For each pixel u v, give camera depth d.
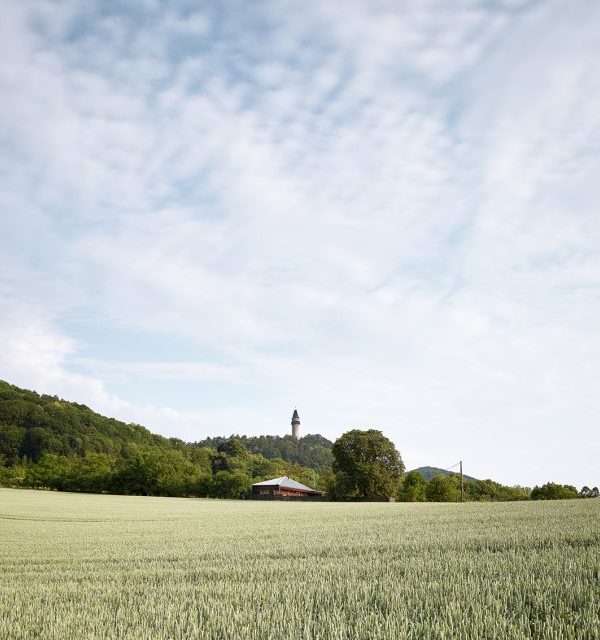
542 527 20.30
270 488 108.44
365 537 19.75
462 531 20.28
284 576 11.25
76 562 15.44
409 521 28.88
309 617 7.36
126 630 7.25
